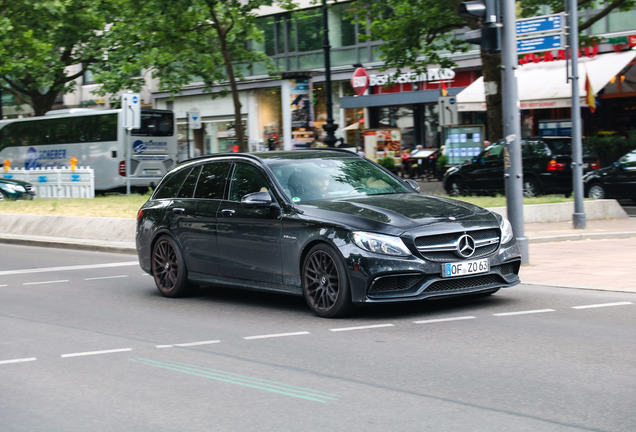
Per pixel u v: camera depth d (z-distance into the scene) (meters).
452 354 7.55
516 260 9.75
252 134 49.84
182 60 37.44
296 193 10.22
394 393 6.37
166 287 12.02
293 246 9.84
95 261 17.02
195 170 11.94
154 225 12.14
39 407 6.45
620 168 24.39
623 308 9.48
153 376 7.27
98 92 41.69
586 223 18.92
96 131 39.03
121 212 21.47
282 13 47.28
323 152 11.35
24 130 42.12
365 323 9.17
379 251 9.00
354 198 10.20
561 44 14.40
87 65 43.47
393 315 9.58
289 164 10.70
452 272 9.12
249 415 5.97
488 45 12.70
